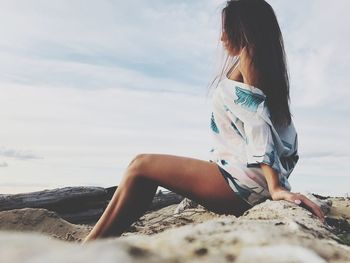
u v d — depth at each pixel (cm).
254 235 121
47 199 904
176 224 452
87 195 943
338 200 811
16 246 94
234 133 293
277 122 299
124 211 284
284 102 300
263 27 297
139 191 288
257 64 292
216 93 302
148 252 103
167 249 109
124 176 290
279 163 280
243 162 284
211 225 131
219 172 289
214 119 301
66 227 679
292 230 145
